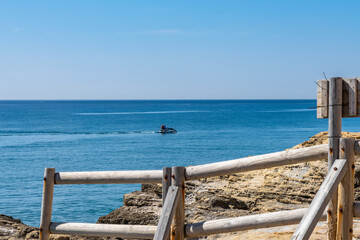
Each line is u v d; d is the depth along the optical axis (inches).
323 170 506.6
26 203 1180.5
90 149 2637.8
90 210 1085.1
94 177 282.4
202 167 258.2
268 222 244.2
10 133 3917.3
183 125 4778.5
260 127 4298.7
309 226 211.9
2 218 498.6
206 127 4426.7
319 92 246.1
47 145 2876.5
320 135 584.7
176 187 257.3
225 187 551.8
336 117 235.6
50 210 293.9
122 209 542.9
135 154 2373.3
